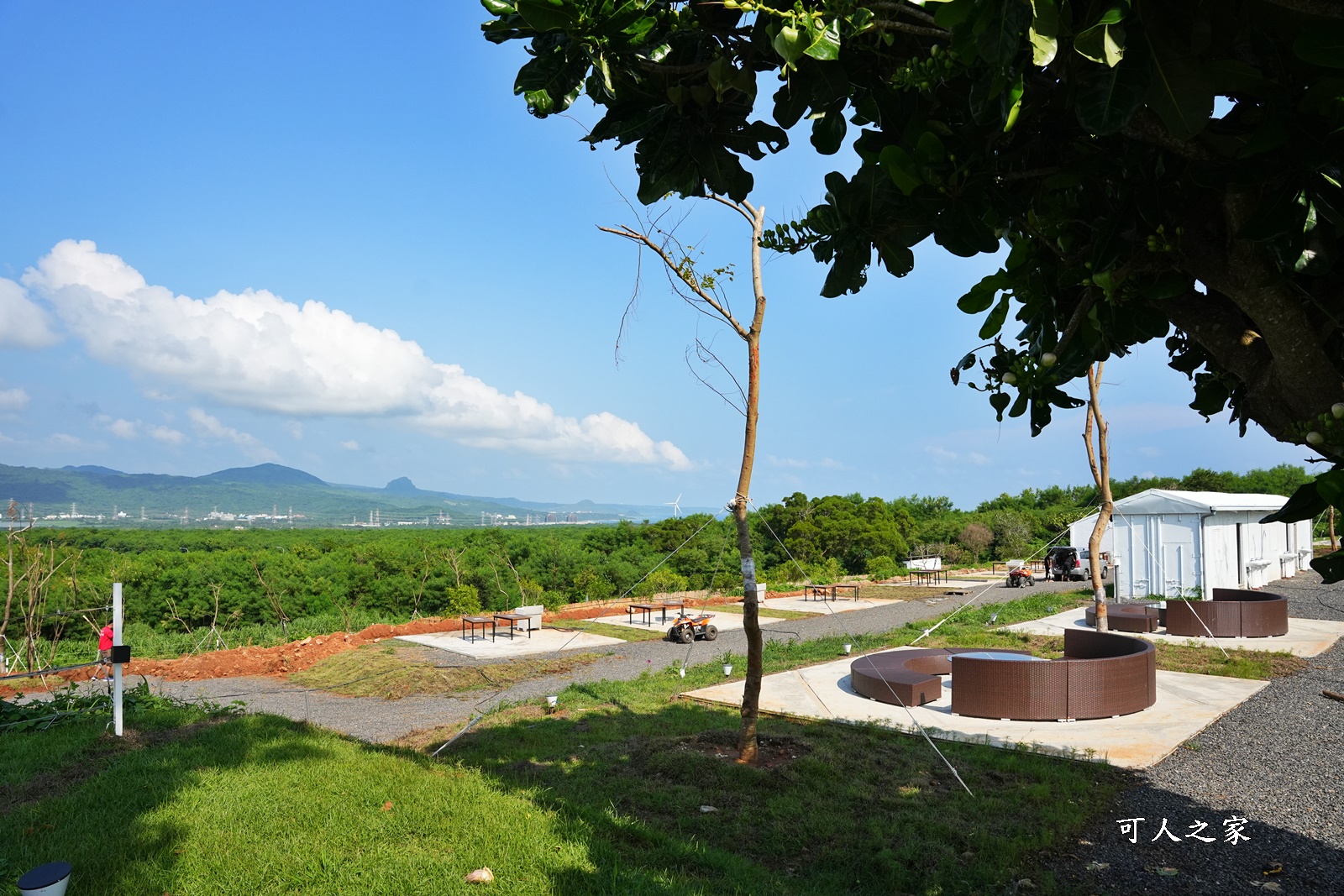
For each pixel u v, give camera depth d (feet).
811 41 6.97
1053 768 24.36
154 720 28.63
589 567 114.73
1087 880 16.78
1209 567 68.44
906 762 25.09
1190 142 6.45
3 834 16.71
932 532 163.63
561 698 36.99
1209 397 10.28
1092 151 7.39
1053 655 44.62
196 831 16.89
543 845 16.56
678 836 18.99
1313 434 6.45
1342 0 5.14
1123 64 5.50
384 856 15.80
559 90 8.44
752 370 26.12
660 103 9.09
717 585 105.29
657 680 41.32
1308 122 5.68
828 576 120.16
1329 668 39.60
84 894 13.75
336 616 77.10
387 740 30.66
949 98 7.64
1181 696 34.24
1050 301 8.34
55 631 63.41
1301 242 5.90
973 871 17.04
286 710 36.96
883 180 7.91
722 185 9.70
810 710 32.83
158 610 75.97
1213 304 7.90
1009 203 7.45
